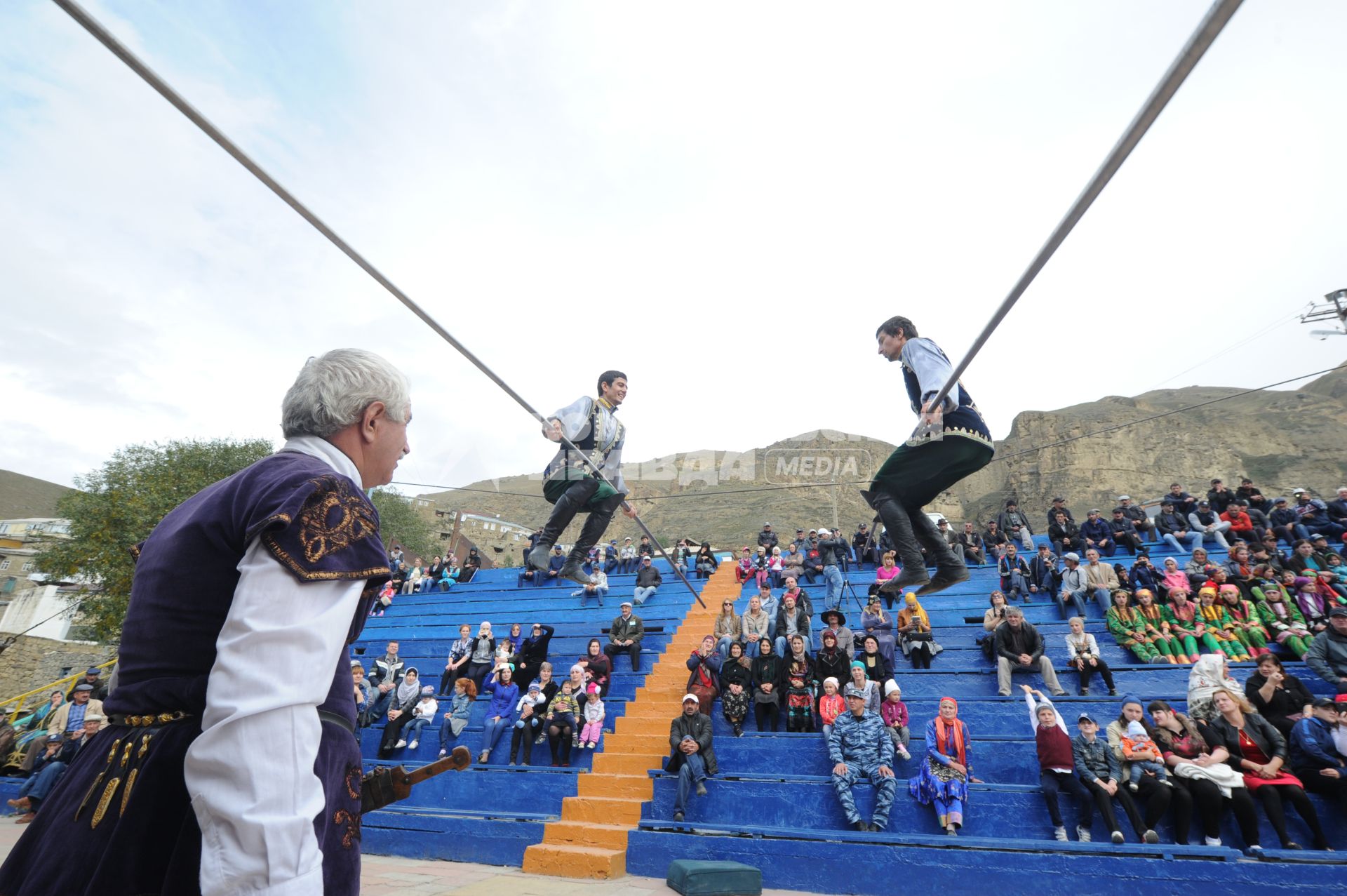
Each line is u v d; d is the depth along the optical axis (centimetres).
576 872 785
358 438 162
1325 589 1036
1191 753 756
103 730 139
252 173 208
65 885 118
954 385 365
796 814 841
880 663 1029
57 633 3156
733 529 7819
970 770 825
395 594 2191
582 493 482
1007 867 686
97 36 166
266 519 122
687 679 1255
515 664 1192
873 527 1831
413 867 816
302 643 116
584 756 1048
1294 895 620
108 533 2742
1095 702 930
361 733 1169
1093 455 9531
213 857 105
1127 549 1644
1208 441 9831
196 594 132
